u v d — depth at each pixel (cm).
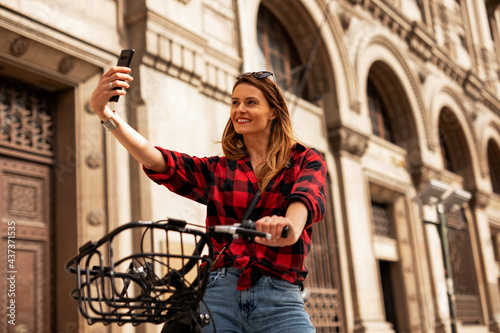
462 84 1584
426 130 1304
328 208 945
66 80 536
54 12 514
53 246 523
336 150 993
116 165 556
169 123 602
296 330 150
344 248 941
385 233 1163
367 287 952
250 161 169
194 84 650
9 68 495
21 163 509
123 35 595
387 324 962
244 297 152
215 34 720
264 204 159
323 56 1013
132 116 577
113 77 145
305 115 944
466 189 1526
